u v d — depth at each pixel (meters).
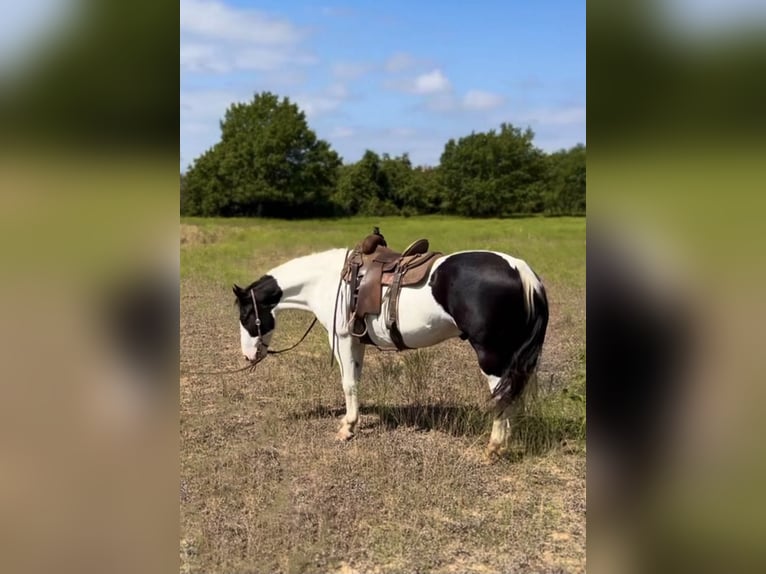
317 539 3.49
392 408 5.55
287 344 7.77
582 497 3.97
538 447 4.61
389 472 4.30
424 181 62.25
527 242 22.94
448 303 4.35
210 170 58.75
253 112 61.25
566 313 9.11
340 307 4.91
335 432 5.05
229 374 6.57
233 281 12.31
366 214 60.78
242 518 3.70
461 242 23.28
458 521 3.70
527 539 3.50
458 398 5.70
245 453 4.59
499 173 58.53
